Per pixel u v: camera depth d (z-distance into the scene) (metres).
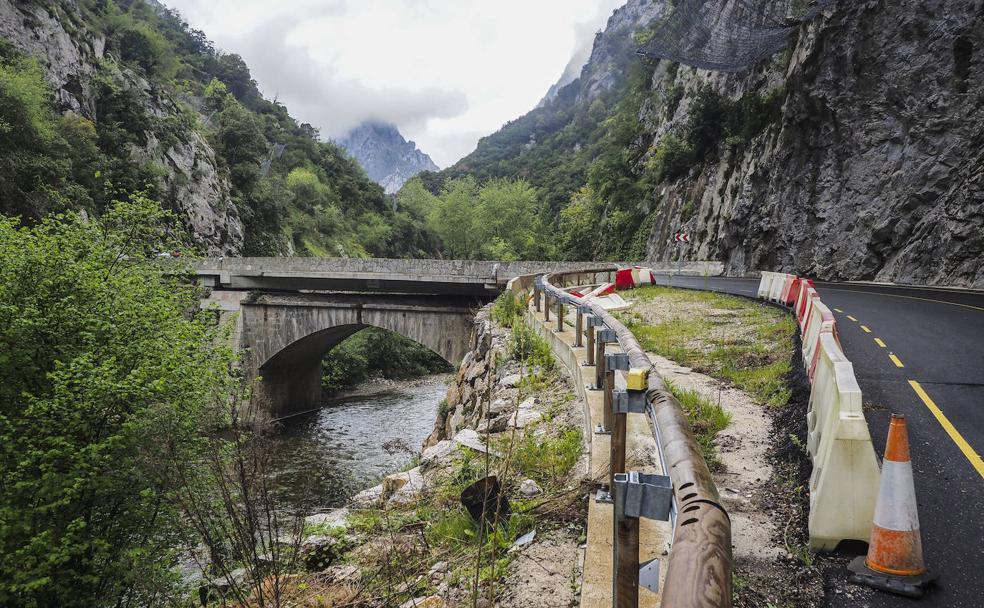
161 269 14.20
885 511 4.04
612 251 75.69
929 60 34.03
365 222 125.25
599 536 4.38
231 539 5.43
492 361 12.54
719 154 58.28
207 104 111.94
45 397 10.80
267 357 39.09
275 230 89.12
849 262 36.91
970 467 5.57
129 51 86.38
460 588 4.55
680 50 39.38
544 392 9.34
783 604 3.76
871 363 9.80
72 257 12.09
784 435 6.75
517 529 5.13
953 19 32.88
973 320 14.20
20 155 38.94
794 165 42.59
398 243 128.38
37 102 41.47
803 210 41.22
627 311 17.81
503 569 4.55
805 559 4.27
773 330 13.17
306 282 38.66
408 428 35.50
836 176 39.22
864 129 37.41
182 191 65.62
